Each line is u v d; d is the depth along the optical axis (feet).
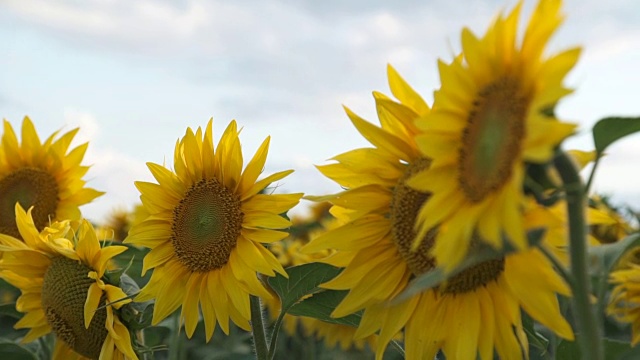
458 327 2.19
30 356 3.31
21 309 3.27
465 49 1.86
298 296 2.74
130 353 2.86
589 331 1.68
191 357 5.30
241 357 5.26
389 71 2.31
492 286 2.16
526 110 1.73
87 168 4.25
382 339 2.34
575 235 1.69
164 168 3.02
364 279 2.41
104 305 2.99
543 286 1.94
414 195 2.35
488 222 1.70
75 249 3.20
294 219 7.68
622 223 4.39
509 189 1.63
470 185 1.84
